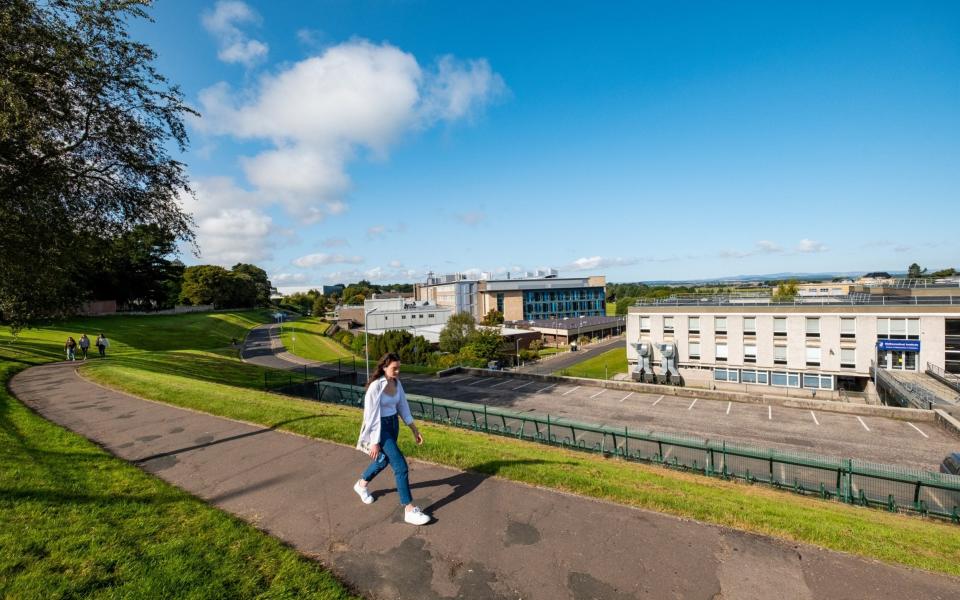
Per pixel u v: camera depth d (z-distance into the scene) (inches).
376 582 174.9
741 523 218.4
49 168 578.2
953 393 1075.3
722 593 168.9
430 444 325.7
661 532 211.9
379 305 3764.8
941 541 220.7
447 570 182.7
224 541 196.2
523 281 4781.0
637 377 1749.5
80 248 689.0
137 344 1931.6
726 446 507.8
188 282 4030.5
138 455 318.7
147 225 723.4
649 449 659.4
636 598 166.1
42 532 195.5
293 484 265.1
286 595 162.2
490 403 1177.4
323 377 1272.1
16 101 471.8
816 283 3941.9
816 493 451.8
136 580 166.2
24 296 729.6
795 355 1512.1
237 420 407.8
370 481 262.5
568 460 334.6
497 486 261.1
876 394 1339.8
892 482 511.2
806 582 175.6
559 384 1391.5
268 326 3905.0
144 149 669.9
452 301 4357.8
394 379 223.9
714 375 1658.5
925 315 1323.8
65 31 550.6
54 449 313.9
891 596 167.5
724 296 1857.8
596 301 5022.1
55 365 896.9
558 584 173.9
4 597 153.6
